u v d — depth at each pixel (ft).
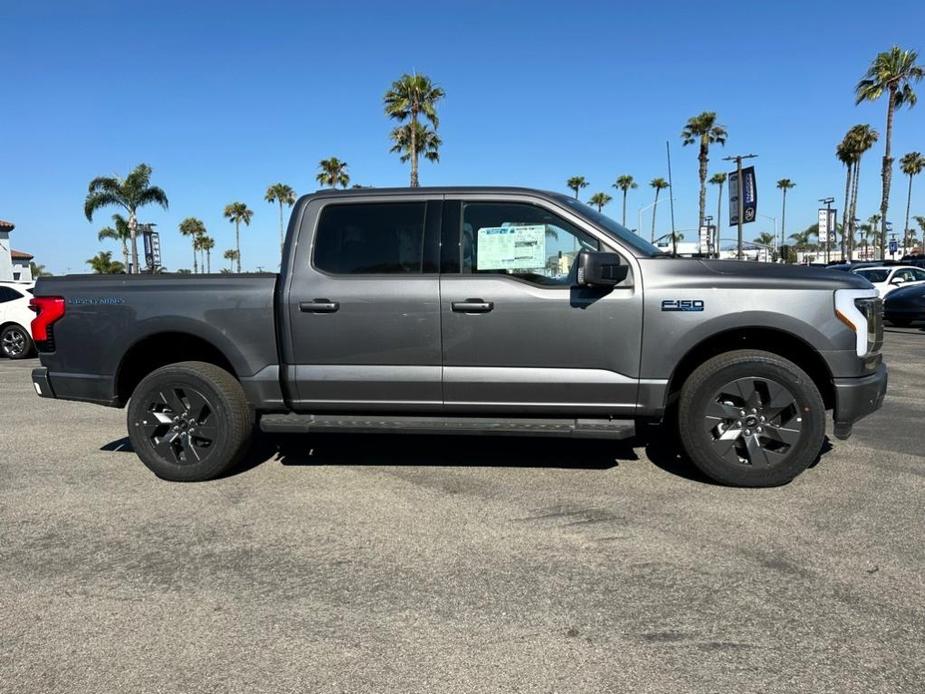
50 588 11.22
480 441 19.90
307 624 10.03
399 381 15.78
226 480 16.69
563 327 15.21
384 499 15.17
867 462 17.43
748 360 14.94
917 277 65.72
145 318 16.52
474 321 15.42
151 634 9.82
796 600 10.50
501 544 12.71
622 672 8.77
